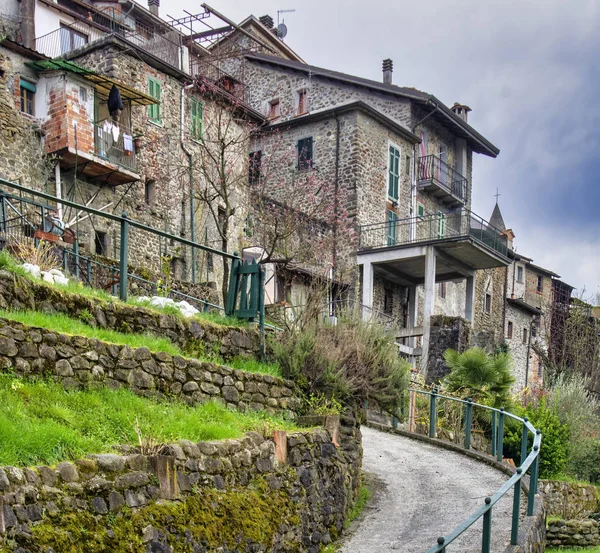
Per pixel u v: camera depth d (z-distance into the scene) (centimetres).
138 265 2433
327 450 1065
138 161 2509
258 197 2862
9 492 588
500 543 917
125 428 798
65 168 2295
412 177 3509
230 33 3572
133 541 672
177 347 1095
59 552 605
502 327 4356
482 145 3912
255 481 880
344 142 3203
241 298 1305
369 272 3016
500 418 1495
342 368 1252
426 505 1142
